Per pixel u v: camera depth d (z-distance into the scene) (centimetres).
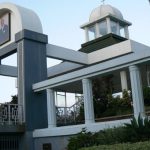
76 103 1661
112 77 1595
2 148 1295
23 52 1454
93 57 1689
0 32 1681
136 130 866
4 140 1309
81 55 1688
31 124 1385
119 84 1823
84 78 1209
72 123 1598
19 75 1457
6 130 1291
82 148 864
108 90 1548
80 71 1221
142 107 1043
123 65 1101
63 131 1209
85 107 1182
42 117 1436
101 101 1488
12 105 1378
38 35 1517
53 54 1562
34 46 1496
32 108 1414
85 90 1195
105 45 1773
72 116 1636
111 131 930
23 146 1343
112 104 1433
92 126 1095
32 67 1465
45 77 1502
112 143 891
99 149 799
